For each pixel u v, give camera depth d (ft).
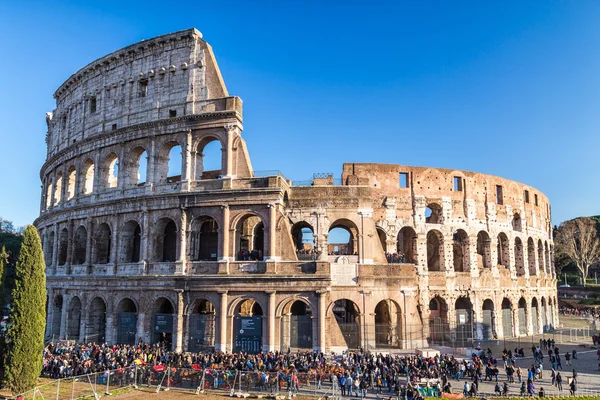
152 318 218.59
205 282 210.18
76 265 248.32
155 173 230.89
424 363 180.14
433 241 286.25
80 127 269.64
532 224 319.06
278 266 208.03
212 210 217.15
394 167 261.03
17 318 156.56
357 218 229.86
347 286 222.69
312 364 174.91
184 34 234.58
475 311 262.88
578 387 171.73
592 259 517.96
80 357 189.78
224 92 228.43
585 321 387.55
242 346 202.39
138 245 241.55
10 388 152.25
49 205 303.07
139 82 245.04
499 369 201.16
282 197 218.59
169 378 164.96
